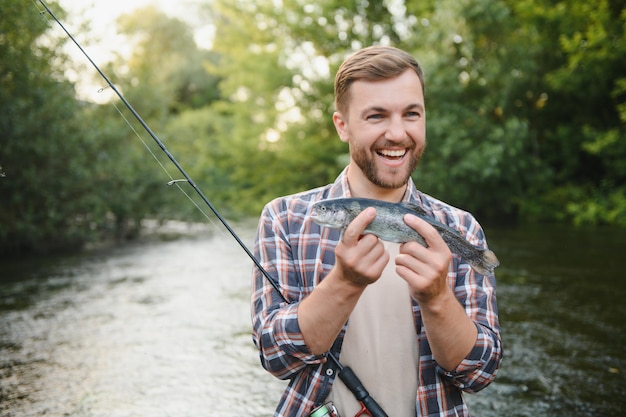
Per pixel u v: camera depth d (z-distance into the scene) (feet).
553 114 64.18
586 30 55.31
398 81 5.45
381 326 5.61
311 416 5.41
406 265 4.81
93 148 38.60
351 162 6.02
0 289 25.27
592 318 20.29
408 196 5.98
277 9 64.13
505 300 22.90
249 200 65.92
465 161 51.60
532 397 13.58
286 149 66.13
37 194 34.45
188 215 50.19
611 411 12.77
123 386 14.21
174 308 21.83
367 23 65.31
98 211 38.04
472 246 5.38
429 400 5.45
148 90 53.11
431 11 60.70
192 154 61.82
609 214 52.95
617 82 52.49
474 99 57.67
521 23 57.16
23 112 31.86
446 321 4.97
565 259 32.27
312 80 64.28
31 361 15.98
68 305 22.29
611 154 56.70
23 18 27.17
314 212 4.98
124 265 31.68
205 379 14.74
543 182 59.00
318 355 5.20
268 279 5.70
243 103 69.00
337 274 4.84
